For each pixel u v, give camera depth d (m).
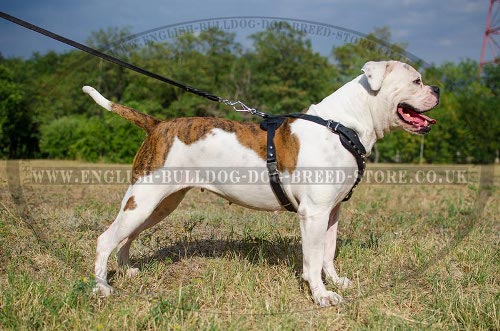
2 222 5.83
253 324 3.50
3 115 28.34
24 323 3.30
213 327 3.29
